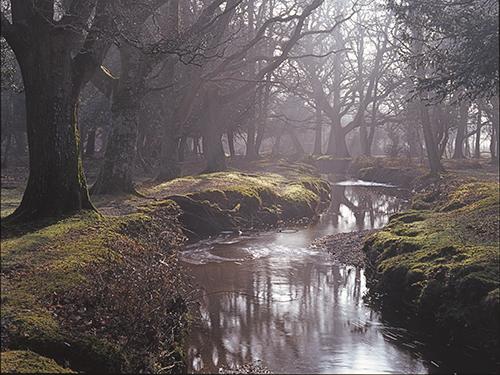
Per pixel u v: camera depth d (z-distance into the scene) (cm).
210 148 3023
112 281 841
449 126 4441
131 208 1526
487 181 2523
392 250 1312
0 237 1057
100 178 1842
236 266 1467
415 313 1057
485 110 4347
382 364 845
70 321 708
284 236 1981
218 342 920
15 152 4916
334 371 812
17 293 741
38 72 1199
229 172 2903
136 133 1855
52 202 1224
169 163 2550
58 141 1230
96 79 1892
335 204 3108
